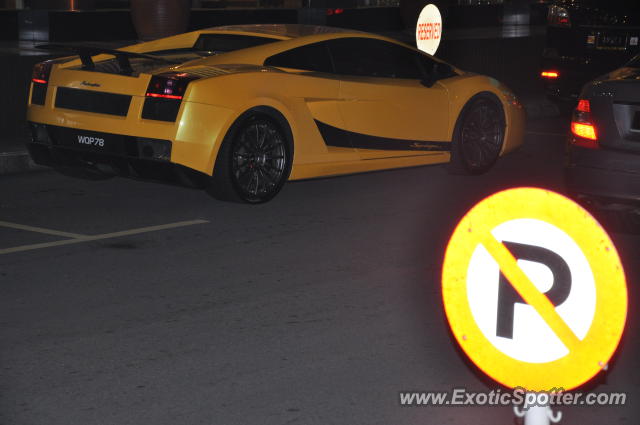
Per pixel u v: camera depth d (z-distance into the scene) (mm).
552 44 14539
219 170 7980
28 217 7902
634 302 5855
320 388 4465
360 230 7629
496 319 2750
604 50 14031
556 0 14477
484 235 2746
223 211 8180
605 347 2645
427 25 12625
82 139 8180
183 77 7746
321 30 9258
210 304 5699
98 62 8859
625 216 7879
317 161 8594
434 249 7086
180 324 5332
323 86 8570
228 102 7859
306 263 6645
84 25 21859
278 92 8227
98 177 9484
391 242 7270
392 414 4199
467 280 2773
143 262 6586
